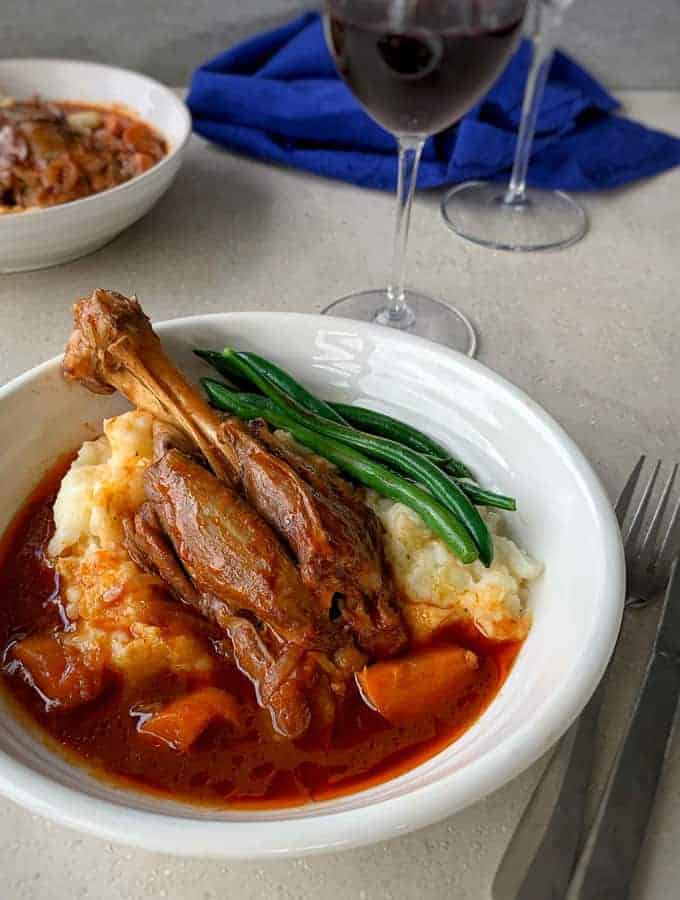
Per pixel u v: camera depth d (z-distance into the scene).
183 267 0.42
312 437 0.29
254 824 0.19
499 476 0.29
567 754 0.23
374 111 0.34
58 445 0.30
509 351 0.38
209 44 0.55
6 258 0.39
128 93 0.50
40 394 0.29
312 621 0.24
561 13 0.42
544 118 0.49
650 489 0.31
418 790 0.19
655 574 0.28
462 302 0.41
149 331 0.29
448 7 0.30
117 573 0.26
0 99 0.48
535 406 0.28
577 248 0.45
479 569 0.27
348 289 0.41
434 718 0.25
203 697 0.24
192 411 0.27
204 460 0.27
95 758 0.23
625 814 0.22
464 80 0.32
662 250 0.45
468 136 0.47
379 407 0.31
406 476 0.29
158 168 0.40
